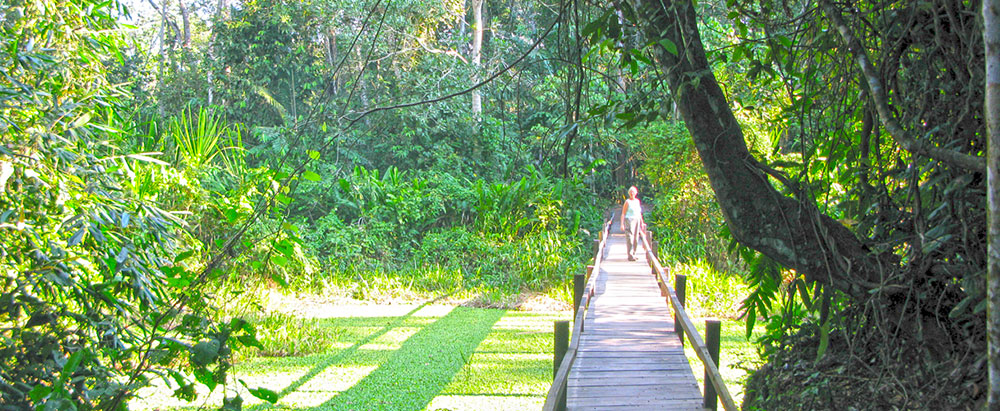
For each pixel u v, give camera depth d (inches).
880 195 124.0
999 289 76.4
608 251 642.2
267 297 413.4
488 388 305.9
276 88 922.7
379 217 671.8
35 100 172.6
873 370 126.7
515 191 676.1
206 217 419.8
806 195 125.3
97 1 230.5
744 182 124.9
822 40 137.6
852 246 123.6
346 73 872.9
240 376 321.4
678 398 230.1
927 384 114.7
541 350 381.1
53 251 165.5
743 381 191.2
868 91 125.3
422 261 640.4
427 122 847.7
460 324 458.9
